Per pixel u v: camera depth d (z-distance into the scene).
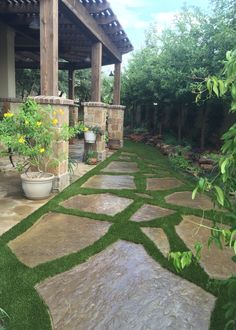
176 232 3.30
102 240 3.03
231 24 6.38
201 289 2.30
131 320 1.96
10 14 6.98
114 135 10.34
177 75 7.80
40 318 1.94
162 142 10.84
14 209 3.89
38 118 4.23
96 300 2.15
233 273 2.53
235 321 1.55
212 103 8.57
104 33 7.61
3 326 1.86
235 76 1.09
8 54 7.61
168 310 2.06
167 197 4.66
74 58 11.21
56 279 2.37
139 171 6.61
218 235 1.25
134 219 3.63
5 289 2.21
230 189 1.20
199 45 7.48
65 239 3.06
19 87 16.47
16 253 2.74
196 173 6.33
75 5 5.36
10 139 4.09
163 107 12.90
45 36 4.45
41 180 4.19
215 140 9.09
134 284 2.34
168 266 2.59
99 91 7.50
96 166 7.05
